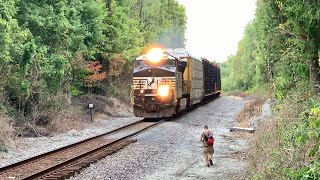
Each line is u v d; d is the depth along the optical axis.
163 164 13.83
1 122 18.27
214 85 53.19
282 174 8.84
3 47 19.03
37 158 14.51
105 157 14.73
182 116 29.98
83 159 14.01
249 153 14.12
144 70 26.70
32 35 22.73
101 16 31.39
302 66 15.26
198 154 15.70
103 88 36.22
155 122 26.42
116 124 26.75
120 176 12.01
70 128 23.41
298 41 13.51
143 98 26.58
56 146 18.12
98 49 34.03
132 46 38.31
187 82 31.67
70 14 26.98
